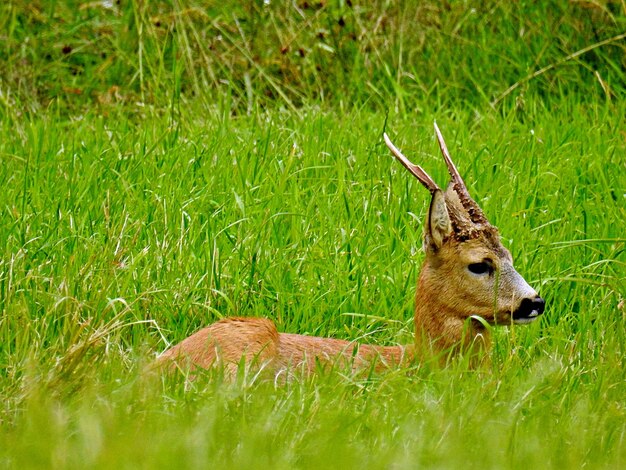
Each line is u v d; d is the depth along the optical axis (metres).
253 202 12.45
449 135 15.09
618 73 16.86
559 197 13.03
